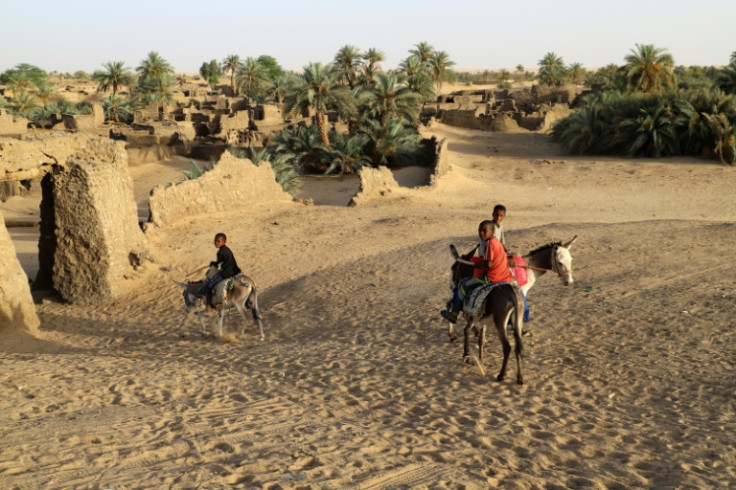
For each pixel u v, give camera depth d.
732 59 86.88
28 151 17.62
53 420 8.13
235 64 124.56
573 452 7.50
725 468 6.92
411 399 9.77
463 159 55.09
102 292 19.31
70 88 129.00
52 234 19.69
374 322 14.94
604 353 11.45
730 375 9.89
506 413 8.94
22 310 16.45
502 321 10.00
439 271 18.83
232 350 13.99
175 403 9.30
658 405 9.09
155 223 25.84
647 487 6.50
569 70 140.62
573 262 18.09
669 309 13.43
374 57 85.44
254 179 31.39
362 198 34.28
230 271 15.12
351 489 6.10
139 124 62.66
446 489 6.19
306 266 21.22
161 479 6.13
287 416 8.79
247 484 6.09
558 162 52.28
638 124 52.59
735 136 47.59
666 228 21.86
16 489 5.80
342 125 63.16
